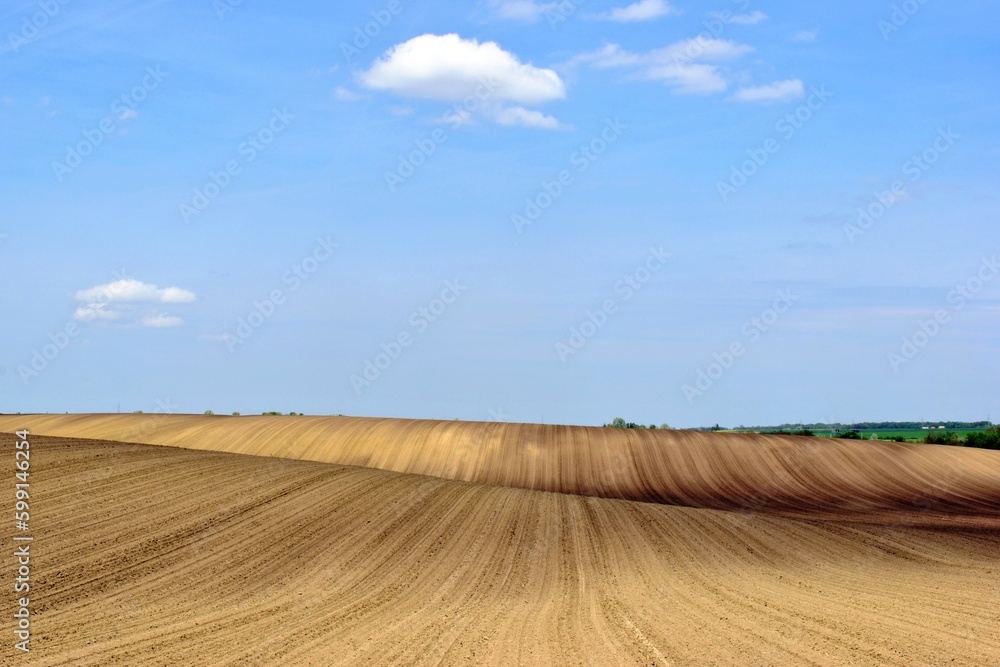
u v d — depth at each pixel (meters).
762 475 40.97
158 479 23.94
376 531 20.92
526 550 20.25
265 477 26.02
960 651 11.34
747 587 16.66
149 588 14.88
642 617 13.68
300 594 15.20
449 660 10.77
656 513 26.98
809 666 10.55
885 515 32.03
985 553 22.22
